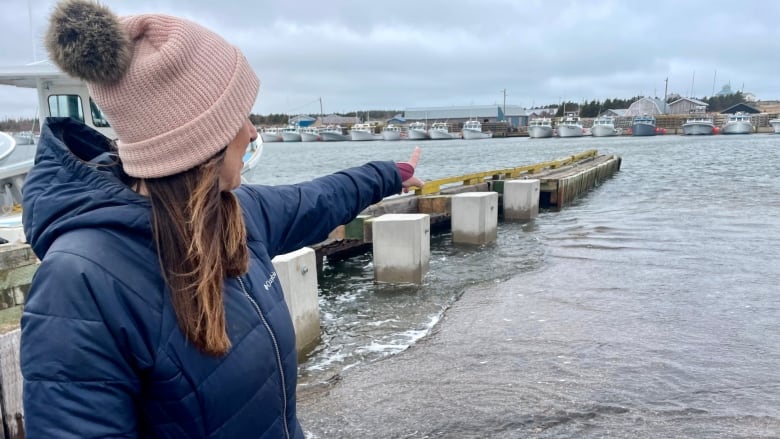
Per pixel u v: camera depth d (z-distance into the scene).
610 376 4.65
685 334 5.61
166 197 1.15
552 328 5.85
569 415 4.02
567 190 16.83
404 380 4.71
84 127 1.39
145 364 1.12
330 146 87.50
